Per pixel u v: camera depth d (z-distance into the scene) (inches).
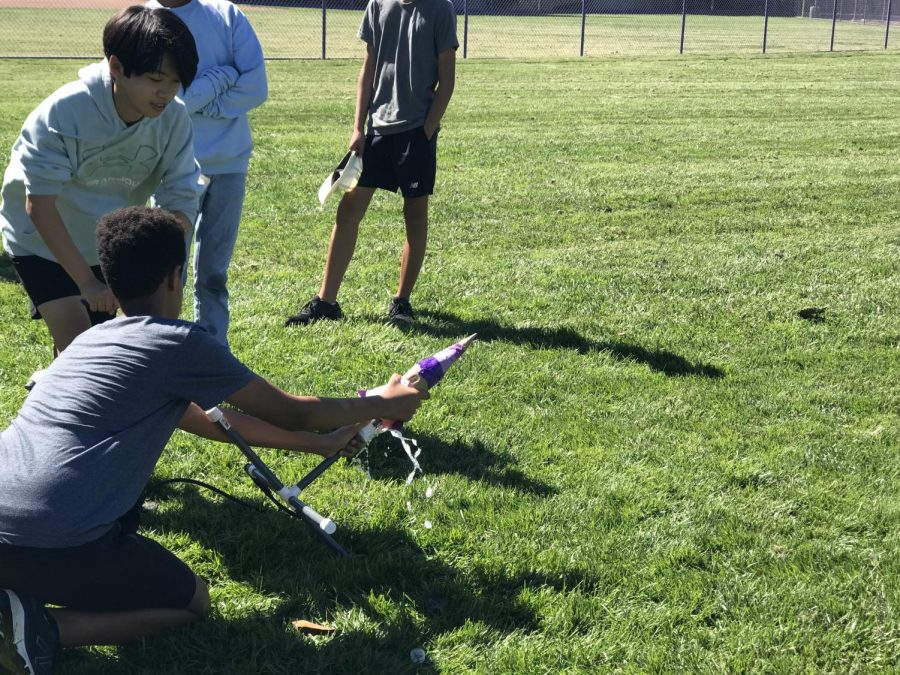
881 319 226.4
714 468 155.8
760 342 211.8
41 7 1536.7
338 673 109.1
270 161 402.9
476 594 123.1
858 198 359.6
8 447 101.8
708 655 112.2
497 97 663.8
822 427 171.2
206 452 154.8
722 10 2180.1
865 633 116.4
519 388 184.2
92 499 100.2
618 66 911.7
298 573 125.9
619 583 125.6
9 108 531.8
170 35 118.9
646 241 295.4
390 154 215.3
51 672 103.9
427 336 210.5
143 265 105.7
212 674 108.3
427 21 209.2
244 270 255.9
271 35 1178.6
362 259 270.1
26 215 136.4
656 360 200.8
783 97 690.8
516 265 267.0
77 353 104.9
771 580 126.6
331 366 192.5
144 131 132.5
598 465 155.9
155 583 107.1
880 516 142.1
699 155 448.8
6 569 99.3
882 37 1450.5
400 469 153.2
